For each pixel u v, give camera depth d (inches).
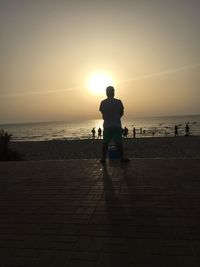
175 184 252.2
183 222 178.5
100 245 155.4
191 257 139.9
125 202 216.1
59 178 288.4
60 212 202.2
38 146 1277.1
